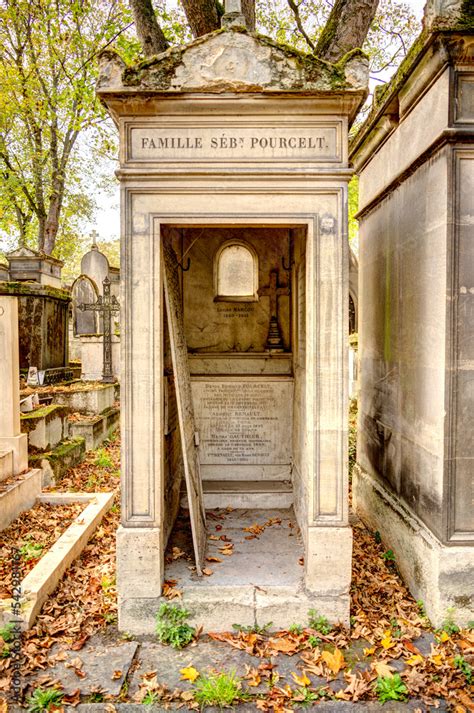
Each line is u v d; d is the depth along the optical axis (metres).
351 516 5.34
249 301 5.47
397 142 4.22
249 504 5.06
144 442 3.30
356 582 3.85
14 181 16.30
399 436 4.22
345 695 2.68
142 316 3.28
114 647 3.11
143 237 3.26
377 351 4.92
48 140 18.72
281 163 3.23
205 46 3.11
